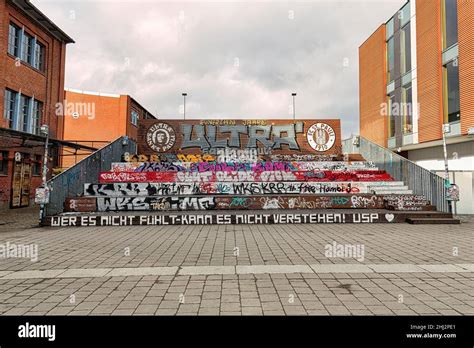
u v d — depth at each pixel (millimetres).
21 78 17688
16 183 16750
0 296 4414
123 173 14758
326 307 3961
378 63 22906
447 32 16078
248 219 11086
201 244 7684
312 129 18594
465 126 14492
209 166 16297
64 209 12117
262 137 18453
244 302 4129
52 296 4402
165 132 18281
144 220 10922
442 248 7160
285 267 5660
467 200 13977
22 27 17781
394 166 15102
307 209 12422
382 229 9836
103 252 6934
